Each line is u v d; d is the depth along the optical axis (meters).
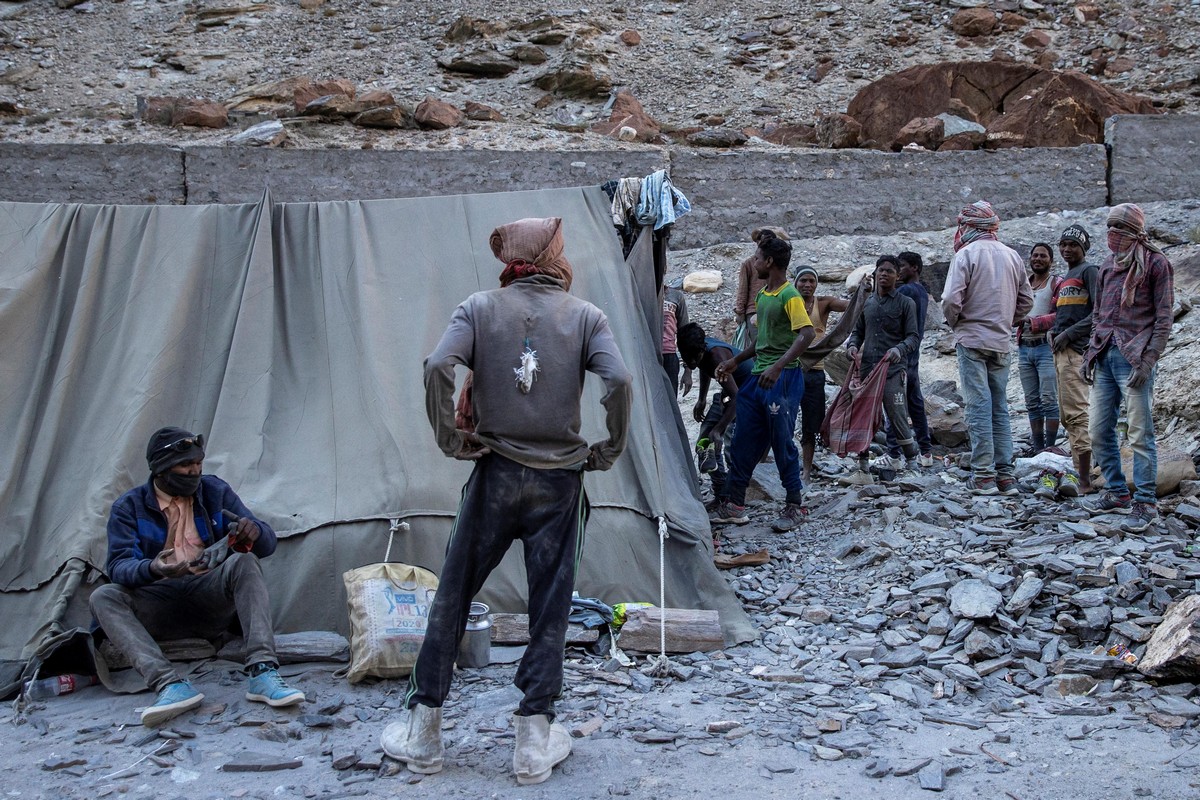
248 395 5.45
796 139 15.40
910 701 4.28
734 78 18.08
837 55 18.61
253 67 18.08
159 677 4.13
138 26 19.44
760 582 5.79
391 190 11.95
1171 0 18.98
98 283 5.66
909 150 13.60
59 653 4.52
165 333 5.48
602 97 17.16
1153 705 4.08
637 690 4.44
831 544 6.25
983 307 6.75
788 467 6.57
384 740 3.77
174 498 4.47
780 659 4.81
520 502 3.55
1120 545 5.45
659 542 5.47
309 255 5.90
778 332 6.49
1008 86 15.11
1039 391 7.64
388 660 4.45
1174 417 7.54
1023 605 4.92
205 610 4.49
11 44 18.42
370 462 5.26
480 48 18.23
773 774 3.60
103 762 3.72
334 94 16.11
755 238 7.75
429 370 3.37
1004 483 6.74
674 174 12.12
